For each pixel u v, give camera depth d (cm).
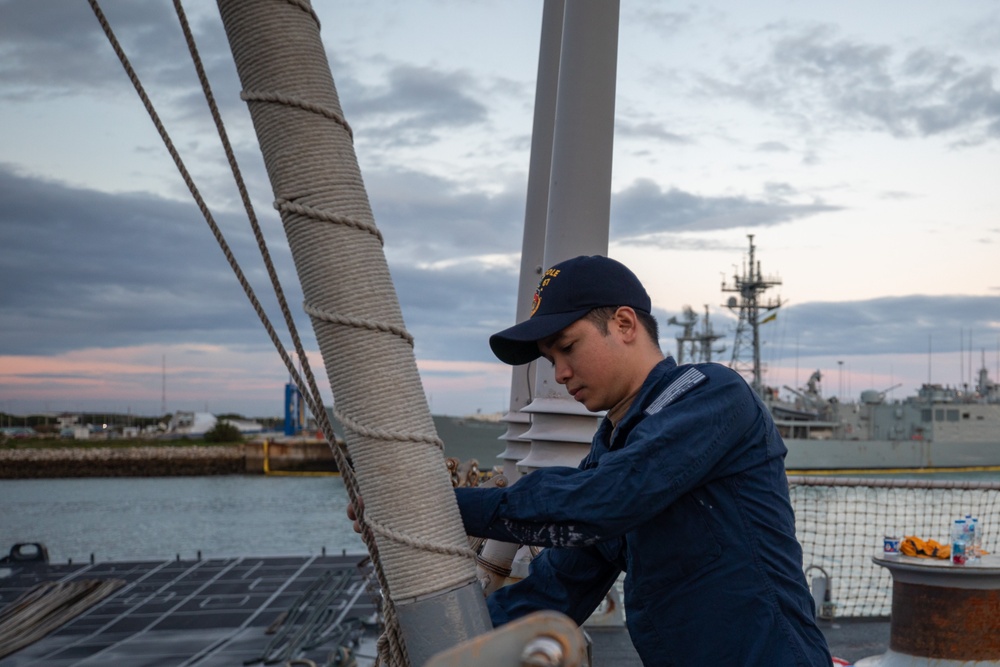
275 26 163
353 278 164
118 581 1741
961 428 5575
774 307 5162
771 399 5597
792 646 171
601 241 395
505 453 498
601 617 620
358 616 1403
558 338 186
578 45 395
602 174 394
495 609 210
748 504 175
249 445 8956
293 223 165
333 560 1967
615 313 184
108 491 7275
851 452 5394
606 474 164
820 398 5784
